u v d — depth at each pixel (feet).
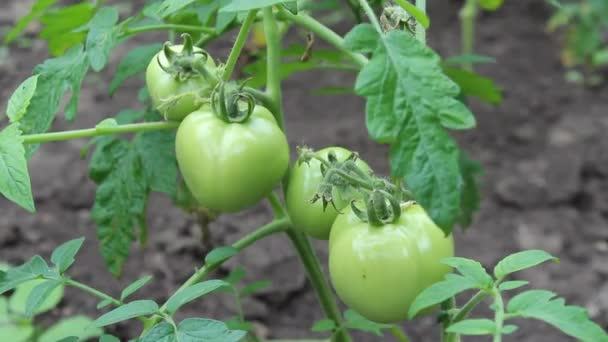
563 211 4.76
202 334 2.19
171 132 2.88
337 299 4.09
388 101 2.10
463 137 5.34
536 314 2.14
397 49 2.13
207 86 2.40
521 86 5.79
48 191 4.82
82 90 5.64
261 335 3.94
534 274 4.31
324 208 2.34
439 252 2.32
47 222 4.61
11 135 2.21
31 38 6.34
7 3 6.89
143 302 2.27
